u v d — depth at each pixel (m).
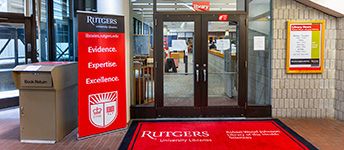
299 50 4.78
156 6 4.88
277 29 4.80
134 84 5.53
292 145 3.58
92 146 3.60
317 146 3.54
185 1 4.90
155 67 4.94
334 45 4.82
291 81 4.88
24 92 3.73
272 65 4.87
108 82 4.09
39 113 3.74
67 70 3.99
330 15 4.75
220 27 4.92
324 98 4.91
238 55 4.96
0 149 3.50
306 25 4.73
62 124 3.90
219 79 5.02
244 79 4.98
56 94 3.71
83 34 3.75
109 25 4.02
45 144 3.69
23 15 5.87
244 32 4.92
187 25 4.91
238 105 5.01
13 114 5.35
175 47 4.95
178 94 5.03
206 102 4.99
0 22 5.62
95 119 3.98
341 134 4.02
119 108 4.26
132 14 5.15
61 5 6.10
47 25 5.95
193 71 4.97
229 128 4.33
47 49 6.02
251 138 3.86
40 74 3.62
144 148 3.50
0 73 6.11
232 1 4.98
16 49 6.12
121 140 3.83
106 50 4.02
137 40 5.39
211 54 4.95
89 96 3.89
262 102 5.21
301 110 4.93
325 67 4.86
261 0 4.97
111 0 4.26
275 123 4.59
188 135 4.00
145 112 4.98
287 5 4.76
